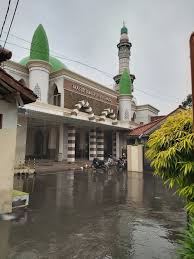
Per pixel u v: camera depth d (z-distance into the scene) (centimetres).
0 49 642
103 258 421
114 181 1430
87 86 2452
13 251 445
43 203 833
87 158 2744
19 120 1775
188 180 370
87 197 958
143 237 522
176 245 479
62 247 464
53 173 1766
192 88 177
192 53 178
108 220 646
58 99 2219
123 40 4025
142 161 1922
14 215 660
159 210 759
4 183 651
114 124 2514
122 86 2989
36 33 2088
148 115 3622
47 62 2062
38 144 2603
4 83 605
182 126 371
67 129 2295
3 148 645
